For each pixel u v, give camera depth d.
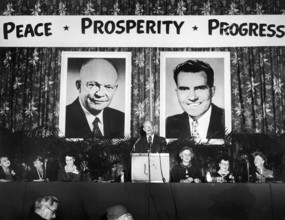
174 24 6.89
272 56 6.82
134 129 6.76
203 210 4.60
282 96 6.73
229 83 6.81
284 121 6.67
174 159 5.75
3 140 6.04
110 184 4.68
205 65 6.86
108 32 6.91
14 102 6.84
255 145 5.94
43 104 6.84
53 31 6.93
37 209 4.40
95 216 4.64
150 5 6.96
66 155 5.88
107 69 6.91
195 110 6.79
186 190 4.63
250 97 6.76
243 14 6.88
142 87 6.85
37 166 5.86
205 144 5.96
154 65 6.89
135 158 4.70
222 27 6.86
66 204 4.70
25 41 6.93
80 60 6.93
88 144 5.91
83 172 5.83
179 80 6.84
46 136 6.04
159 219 4.60
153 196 4.62
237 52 6.87
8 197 4.69
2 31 6.94
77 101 6.87
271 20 6.83
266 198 4.59
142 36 6.89
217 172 5.84
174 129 6.75
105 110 6.84
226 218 4.59
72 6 7.00
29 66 6.91
